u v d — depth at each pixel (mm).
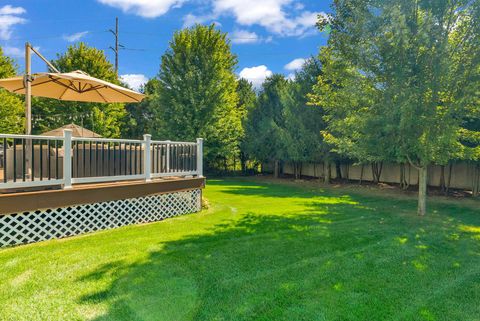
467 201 9555
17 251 4426
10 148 5590
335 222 6457
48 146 5062
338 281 3588
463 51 6402
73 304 2982
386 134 6957
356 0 6918
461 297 3246
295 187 13438
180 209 7145
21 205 4711
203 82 17453
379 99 6988
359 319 2812
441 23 6391
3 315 2768
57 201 5090
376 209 8062
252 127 18047
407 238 5336
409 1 6387
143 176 6320
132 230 5684
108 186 5746
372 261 4219
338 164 15766
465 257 4426
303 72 14602
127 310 2902
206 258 4250
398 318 2844
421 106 6383
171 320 2756
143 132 25547
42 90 7414
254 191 11953
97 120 17922
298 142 14344
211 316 2830
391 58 6539
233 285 3453
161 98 17953
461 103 6094
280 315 2857
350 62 7254
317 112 13844
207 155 18141
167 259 4184
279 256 4363
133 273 3719
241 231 5660
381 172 14297
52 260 4086
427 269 3975
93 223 5629
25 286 3330
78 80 5969
